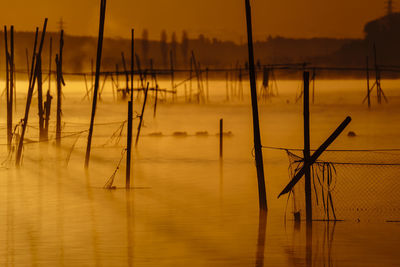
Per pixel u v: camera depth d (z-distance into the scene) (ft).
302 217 114.93
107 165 179.32
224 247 96.17
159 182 151.43
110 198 132.87
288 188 106.42
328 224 109.70
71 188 143.95
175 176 160.25
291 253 93.40
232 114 400.88
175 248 95.71
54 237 102.12
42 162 183.73
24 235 103.35
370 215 115.14
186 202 128.26
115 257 91.25
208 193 137.49
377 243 98.02
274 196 133.49
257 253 93.30
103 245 97.50
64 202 128.67
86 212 119.65
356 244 97.66
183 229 106.83
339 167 166.50
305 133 105.09
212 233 104.17
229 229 106.42
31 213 119.14
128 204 126.82
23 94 618.85
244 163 182.70
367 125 315.58
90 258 90.79
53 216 116.47
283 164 178.70
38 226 109.19
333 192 134.72
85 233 104.32
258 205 125.08
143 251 94.12
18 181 153.17
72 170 170.40
